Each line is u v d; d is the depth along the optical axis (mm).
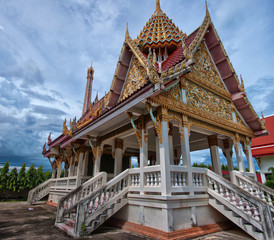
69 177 13922
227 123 10500
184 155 7387
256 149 18781
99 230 7113
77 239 5977
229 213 6738
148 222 6477
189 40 11031
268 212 5680
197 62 10289
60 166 17203
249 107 11789
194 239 5969
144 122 8008
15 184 23766
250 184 8555
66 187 14008
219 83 11586
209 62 11297
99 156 11297
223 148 12547
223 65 11484
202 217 6918
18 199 24062
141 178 7285
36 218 10039
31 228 7609
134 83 10945
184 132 7746
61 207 8305
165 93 7633
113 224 7785
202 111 9039
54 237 6277
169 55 11797
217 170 9867
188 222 6375
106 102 11953
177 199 6176
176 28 12727
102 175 9305
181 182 7016
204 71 10633
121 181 8312
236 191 6602
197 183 7352
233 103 11852
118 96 11977
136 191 7473
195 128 9148
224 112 10898
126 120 9625
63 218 8234
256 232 5871
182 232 5898
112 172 16266
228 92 11836
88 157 15883
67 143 13656
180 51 9844
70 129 12812
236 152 10727
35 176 25750
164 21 12555
